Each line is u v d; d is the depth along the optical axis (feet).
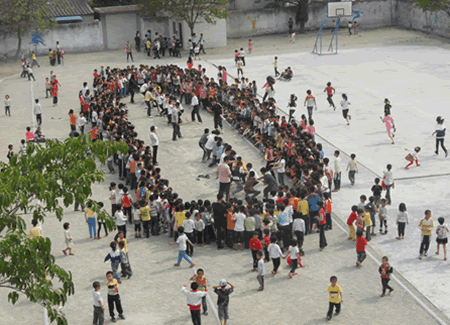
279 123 91.40
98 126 97.50
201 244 63.57
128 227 69.21
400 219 60.59
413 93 117.60
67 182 36.22
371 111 107.24
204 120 110.01
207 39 185.98
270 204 61.57
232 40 200.23
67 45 188.14
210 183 80.02
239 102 103.19
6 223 35.81
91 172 37.52
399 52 160.97
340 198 72.64
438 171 78.43
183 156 91.09
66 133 105.19
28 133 95.09
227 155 75.31
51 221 71.10
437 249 57.41
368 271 55.42
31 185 35.12
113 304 48.75
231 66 154.81
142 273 57.36
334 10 170.30
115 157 91.25
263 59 163.12
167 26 195.11
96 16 202.18
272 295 52.13
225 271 57.16
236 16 203.21
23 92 138.92
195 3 171.73
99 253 61.87
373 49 168.14
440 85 122.42
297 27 209.26
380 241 61.46
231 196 75.92
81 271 57.98
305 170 70.74
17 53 178.81
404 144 89.35
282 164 75.61
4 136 103.60
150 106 112.68
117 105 108.17
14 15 170.40
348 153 86.89
